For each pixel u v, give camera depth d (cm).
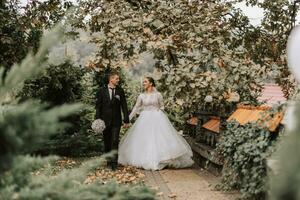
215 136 952
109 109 977
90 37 1032
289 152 144
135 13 1090
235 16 1317
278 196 143
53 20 1258
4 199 256
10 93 266
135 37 1039
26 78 255
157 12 1091
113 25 1067
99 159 308
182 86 980
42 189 258
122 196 302
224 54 1056
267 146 565
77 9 1159
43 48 247
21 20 1196
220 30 1098
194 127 1198
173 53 1113
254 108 736
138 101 1045
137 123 1035
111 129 983
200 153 995
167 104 1050
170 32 1107
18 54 1173
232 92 960
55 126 223
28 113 218
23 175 262
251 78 1020
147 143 1001
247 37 1330
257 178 538
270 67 1180
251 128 644
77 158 1147
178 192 714
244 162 588
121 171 940
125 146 1035
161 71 1076
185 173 926
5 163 227
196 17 1089
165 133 1009
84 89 1345
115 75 990
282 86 1185
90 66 1025
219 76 995
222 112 917
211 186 750
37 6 1241
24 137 220
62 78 1230
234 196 664
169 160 985
